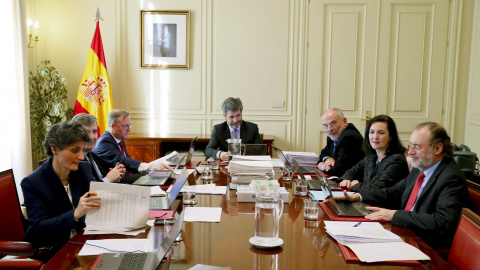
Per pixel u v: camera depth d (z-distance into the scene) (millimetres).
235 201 2355
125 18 5520
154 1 5512
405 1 5531
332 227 1847
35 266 1632
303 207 2254
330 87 5652
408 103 5676
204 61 5605
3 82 4238
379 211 2045
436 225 1885
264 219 1680
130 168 3309
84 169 2283
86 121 2834
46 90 5113
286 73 5633
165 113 5660
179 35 5543
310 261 1526
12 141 4391
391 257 1544
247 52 5598
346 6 5551
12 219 2168
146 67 5574
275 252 1608
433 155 2102
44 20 5480
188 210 2143
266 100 5668
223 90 5652
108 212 1854
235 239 1744
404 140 5727
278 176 3127
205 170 2977
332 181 2979
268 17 5559
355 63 5617
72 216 1874
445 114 5691
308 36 5586
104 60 5320
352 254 1581
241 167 2723
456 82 5633
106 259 1466
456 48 5590
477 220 1606
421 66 5617
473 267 1515
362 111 5680
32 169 4828
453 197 1961
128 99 5629
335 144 3627
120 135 3451
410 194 2297
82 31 5508
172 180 2902
